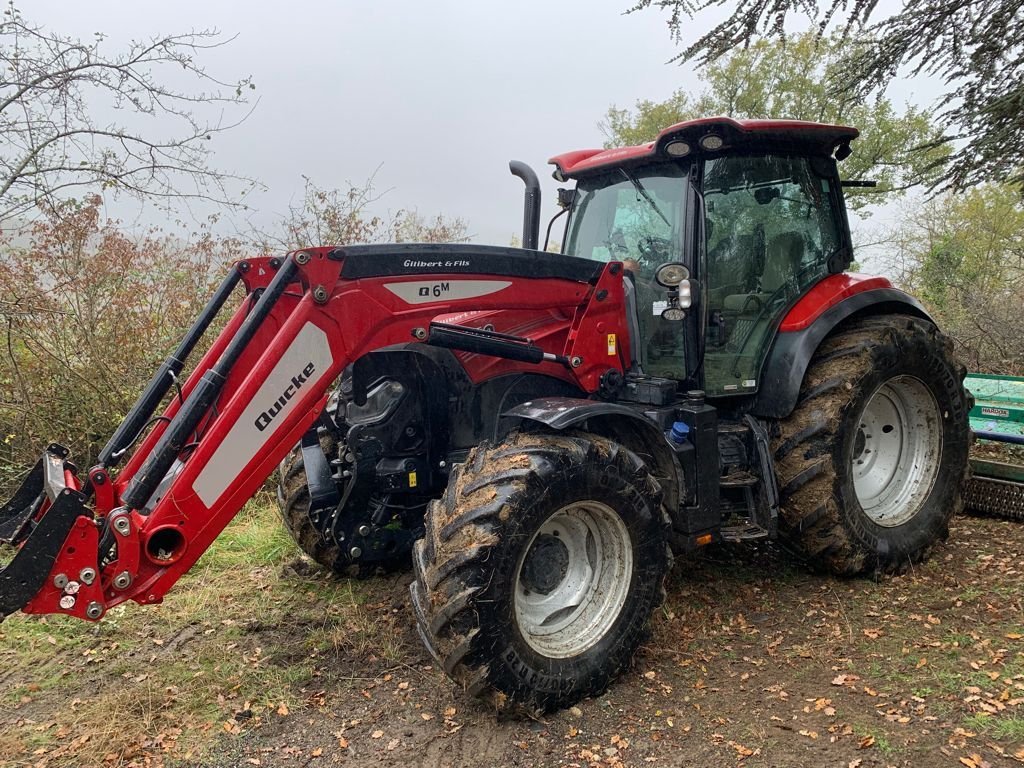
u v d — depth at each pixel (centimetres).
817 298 400
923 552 410
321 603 390
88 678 323
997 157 471
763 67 1659
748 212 389
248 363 322
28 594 237
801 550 394
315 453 385
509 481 271
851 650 322
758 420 398
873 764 244
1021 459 573
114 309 577
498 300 323
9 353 542
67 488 246
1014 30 462
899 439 429
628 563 303
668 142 355
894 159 1475
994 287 1050
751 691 294
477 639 260
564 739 268
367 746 268
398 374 342
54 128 529
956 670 299
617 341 357
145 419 312
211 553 458
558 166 434
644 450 343
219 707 296
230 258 634
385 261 294
